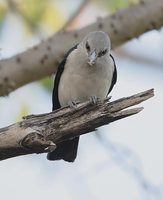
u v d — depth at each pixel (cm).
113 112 932
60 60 1230
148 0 1263
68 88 1212
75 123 932
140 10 1254
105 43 1182
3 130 914
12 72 1223
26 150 923
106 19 1258
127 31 1255
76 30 1255
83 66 1182
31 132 909
